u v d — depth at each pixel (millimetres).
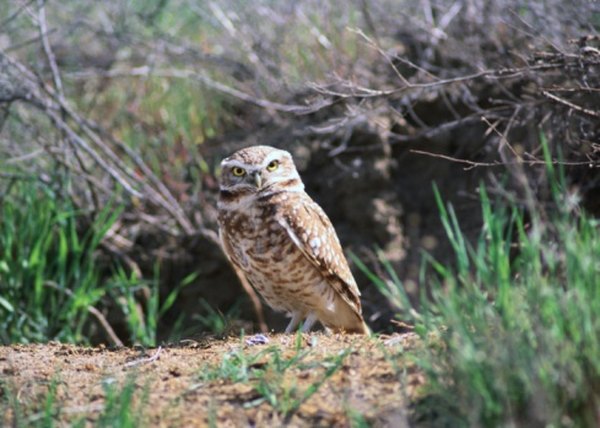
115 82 18984
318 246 11023
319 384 7512
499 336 6801
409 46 16469
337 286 11266
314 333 9984
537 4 14445
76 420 7445
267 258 11070
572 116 12500
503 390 6363
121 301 15328
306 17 17812
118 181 15906
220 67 17953
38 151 16109
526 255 7598
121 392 7781
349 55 16812
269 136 16969
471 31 15367
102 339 15180
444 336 7305
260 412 7324
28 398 8055
